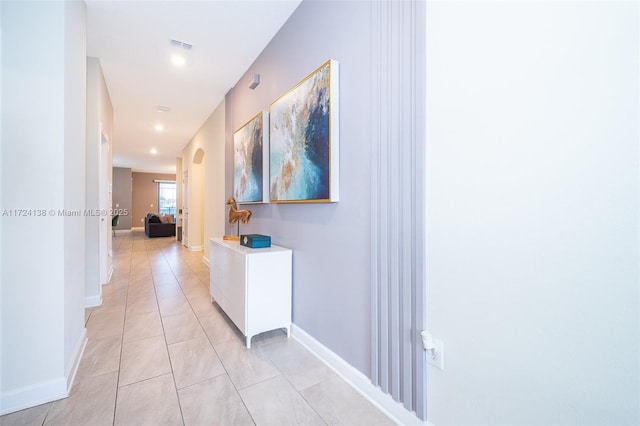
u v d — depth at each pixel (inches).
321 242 78.1
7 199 58.5
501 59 40.3
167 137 259.8
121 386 65.3
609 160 31.5
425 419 50.9
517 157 38.9
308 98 78.7
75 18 74.9
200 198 273.0
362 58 64.2
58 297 62.2
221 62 124.2
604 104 31.8
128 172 470.3
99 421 54.6
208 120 201.9
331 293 74.3
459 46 45.2
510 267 39.9
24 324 59.2
